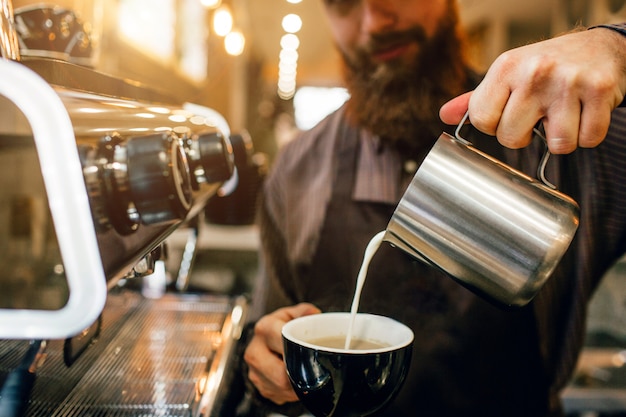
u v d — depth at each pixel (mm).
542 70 448
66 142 287
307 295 1031
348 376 480
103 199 316
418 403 921
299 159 1118
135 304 970
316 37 4980
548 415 915
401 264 942
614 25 504
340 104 1137
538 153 907
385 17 891
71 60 660
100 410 550
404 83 922
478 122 485
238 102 3945
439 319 917
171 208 346
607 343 1479
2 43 408
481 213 489
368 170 1002
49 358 637
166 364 696
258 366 750
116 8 1433
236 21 3475
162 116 500
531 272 483
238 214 1616
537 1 3682
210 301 1005
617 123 822
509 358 906
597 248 900
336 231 997
